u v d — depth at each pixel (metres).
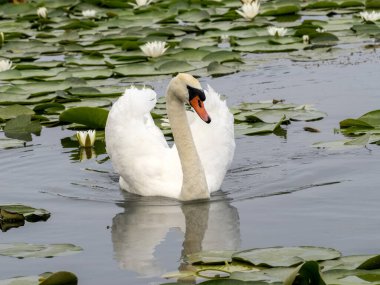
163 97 18.52
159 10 29.34
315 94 18.27
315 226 11.14
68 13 30.73
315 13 28.05
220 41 24.61
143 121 13.99
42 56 24.02
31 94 19.03
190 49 22.48
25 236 11.33
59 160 15.00
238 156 14.66
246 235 10.98
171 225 11.66
